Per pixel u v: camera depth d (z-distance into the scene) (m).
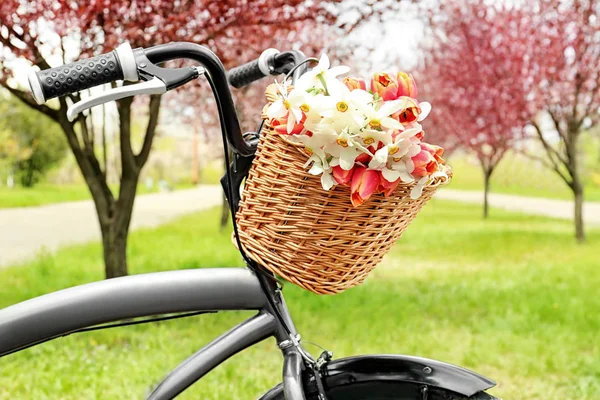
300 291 5.73
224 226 11.55
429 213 16.14
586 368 3.67
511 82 9.78
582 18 9.37
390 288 6.00
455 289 5.94
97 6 3.95
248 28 4.60
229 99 1.42
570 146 9.94
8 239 10.21
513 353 4.01
